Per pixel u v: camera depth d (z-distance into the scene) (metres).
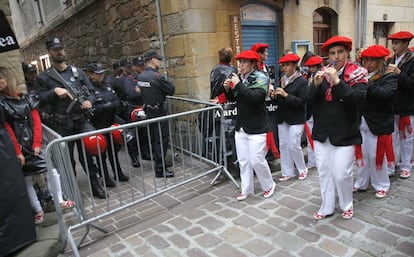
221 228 3.07
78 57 9.29
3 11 3.30
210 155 4.43
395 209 3.17
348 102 2.65
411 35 3.75
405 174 3.92
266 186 3.62
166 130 4.49
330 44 2.71
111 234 3.16
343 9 7.59
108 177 4.34
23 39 15.96
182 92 5.24
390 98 3.16
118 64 6.05
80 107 3.77
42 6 11.52
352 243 2.66
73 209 3.26
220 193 3.88
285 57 3.77
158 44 5.47
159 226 3.22
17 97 3.01
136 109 4.63
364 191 3.64
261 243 2.78
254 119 3.38
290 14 6.25
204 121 4.40
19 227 2.78
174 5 4.96
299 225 3.01
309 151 4.46
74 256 2.83
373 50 3.11
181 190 4.07
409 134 3.82
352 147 2.83
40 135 3.20
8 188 2.71
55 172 3.38
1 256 2.69
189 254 2.71
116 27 6.70
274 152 3.68
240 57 3.25
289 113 3.87
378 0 8.45
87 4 7.45
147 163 5.24
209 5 4.97
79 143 3.95
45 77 3.74
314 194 3.63
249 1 5.60
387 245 2.60
